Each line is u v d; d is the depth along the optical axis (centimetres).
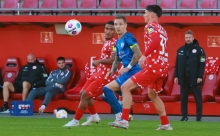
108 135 2553
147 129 2934
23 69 4812
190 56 3959
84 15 4991
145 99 4547
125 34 2856
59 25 4962
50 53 5106
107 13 5081
